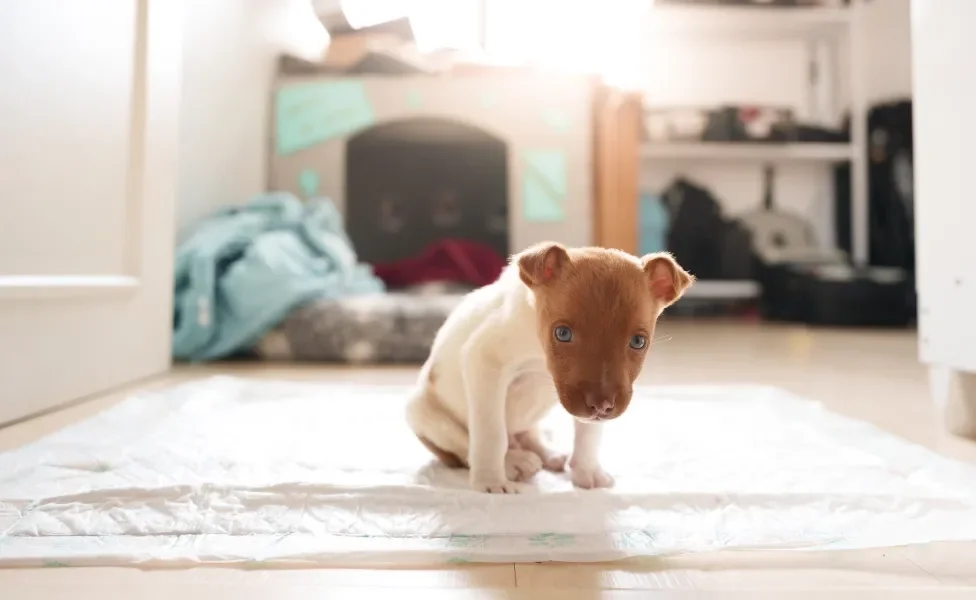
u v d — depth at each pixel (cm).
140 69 155
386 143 343
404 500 73
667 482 83
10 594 53
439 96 343
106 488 74
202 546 63
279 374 183
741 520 71
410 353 207
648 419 123
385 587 56
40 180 120
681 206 429
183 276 205
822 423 118
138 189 156
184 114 246
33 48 117
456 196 344
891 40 419
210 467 88
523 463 85
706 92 447
